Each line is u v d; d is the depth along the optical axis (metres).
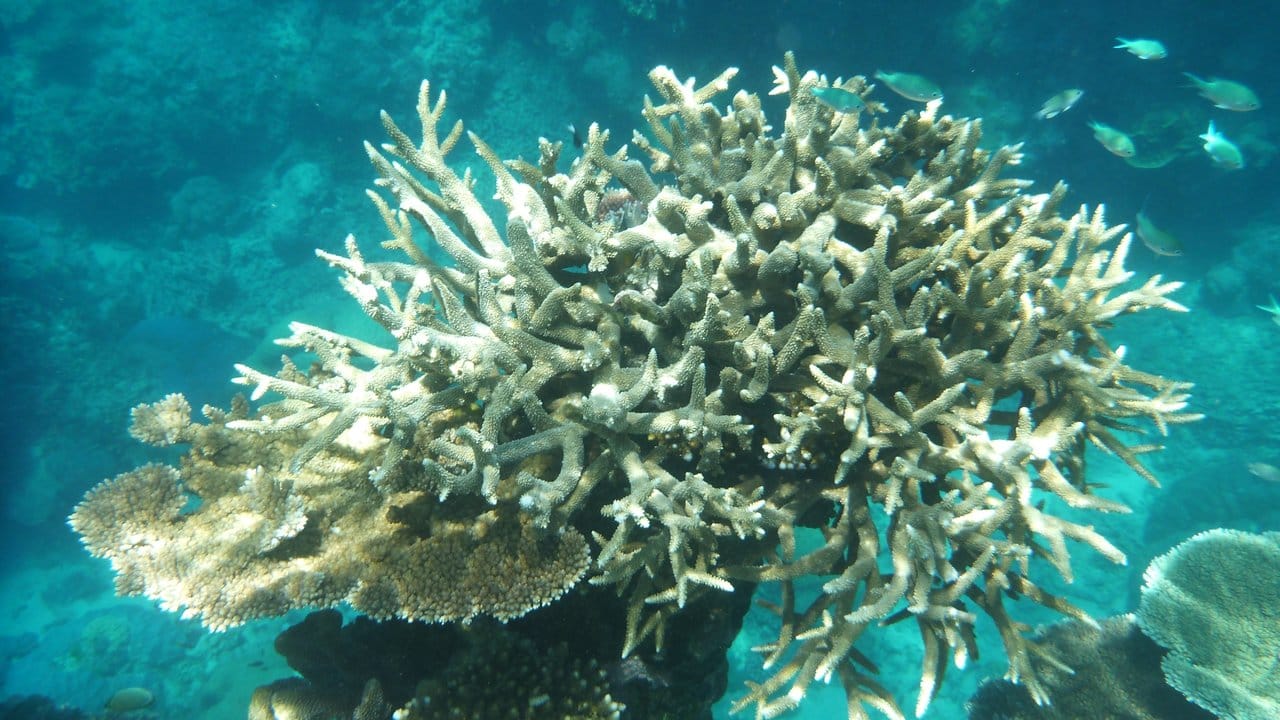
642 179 3.65
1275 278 13.13
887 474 3.36
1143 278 14.86
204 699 10.03
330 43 18.36
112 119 18.30
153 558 3.23
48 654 12.09
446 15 17.88
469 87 17.95
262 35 19.02
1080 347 3.84
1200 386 12.70
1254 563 5.70
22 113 18.50
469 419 3.61
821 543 7.35
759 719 3.41
